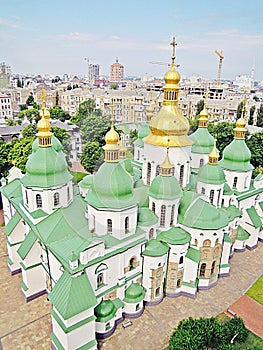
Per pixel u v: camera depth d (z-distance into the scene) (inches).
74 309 1165.7
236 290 1676.9
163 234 1524.4
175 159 1600.6
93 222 1352.1
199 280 1649.9
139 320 1446.9
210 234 1549.0
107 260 1314.0
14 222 1700.3
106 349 1295.5
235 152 1993.1
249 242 2091.5
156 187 1501.0
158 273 1477.6
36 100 6560.0
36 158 1456.7
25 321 1421.0
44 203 1482.5
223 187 1849.2
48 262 1424.7
